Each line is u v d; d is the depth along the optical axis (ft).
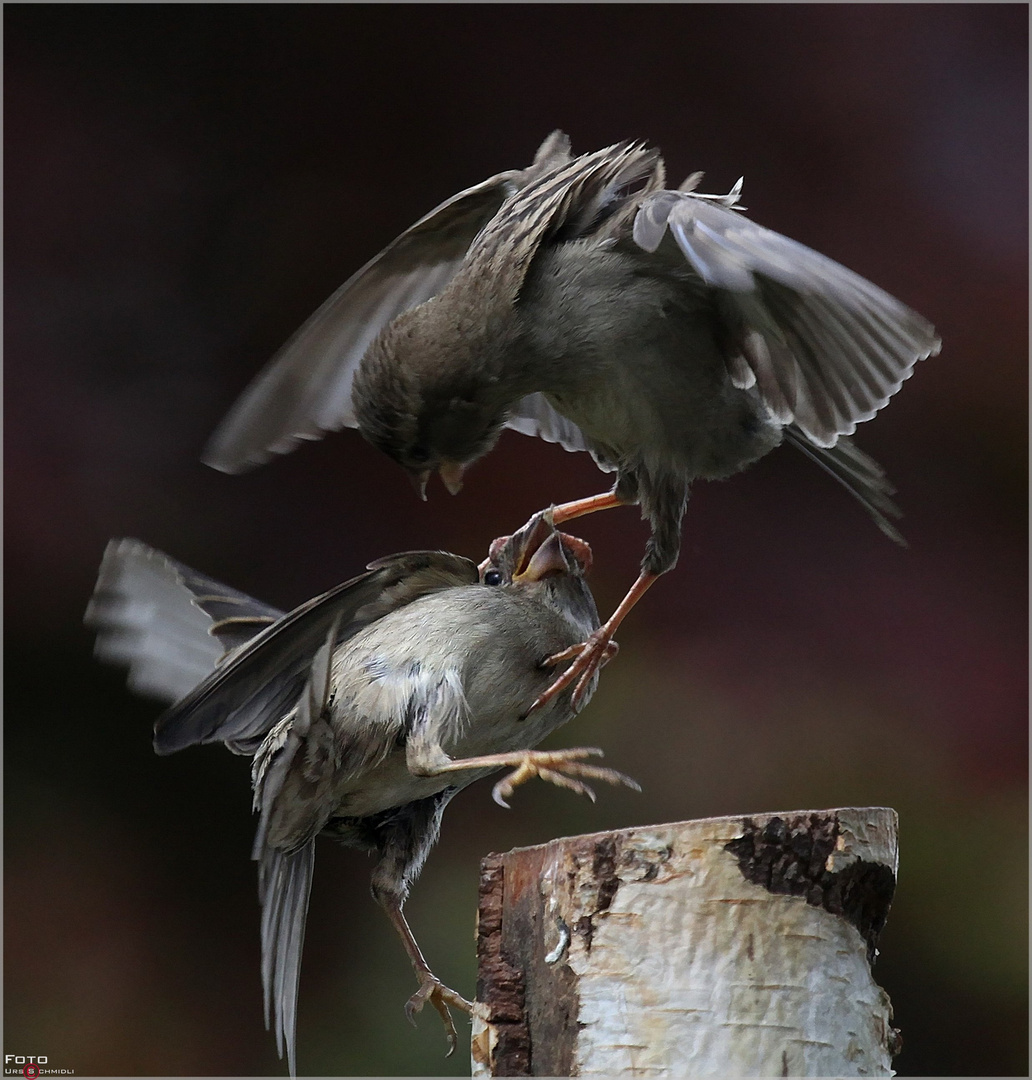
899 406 42.50
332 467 41.93
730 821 18.65
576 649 21.80
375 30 44.91
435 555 21.26
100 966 39.78
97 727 41.47
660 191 23.98
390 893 22.00
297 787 20.63
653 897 18.57
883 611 40.91
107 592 23.73
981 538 41.75
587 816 39.60
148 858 41.11
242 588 41.14
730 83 44.34
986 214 43.06
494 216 27.20
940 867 38.96
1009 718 40.04
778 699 40.32
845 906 18.65
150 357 43.06
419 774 19.98
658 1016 18.22
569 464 40.91
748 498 41.73
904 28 44.57
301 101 44.73
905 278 42.73
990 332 42.37
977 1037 38.50
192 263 43.78
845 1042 18.19
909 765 39.75
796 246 21.36
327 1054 38.45
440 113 44.32
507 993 19.48
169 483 42.06
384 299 29.78
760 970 18.20
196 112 44.70
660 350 25.64
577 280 25.32
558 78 44.39
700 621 40.83
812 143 43.60
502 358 25.59
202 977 40.42
